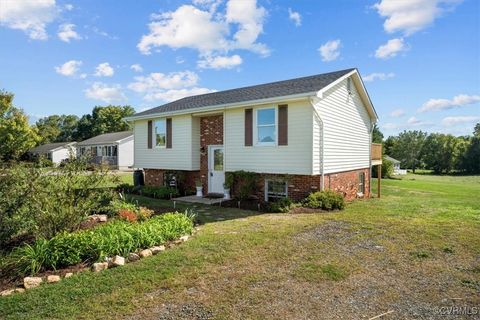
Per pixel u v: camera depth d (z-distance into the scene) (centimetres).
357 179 1457
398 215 909
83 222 702
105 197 729
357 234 669
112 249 502
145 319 320
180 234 645
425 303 359
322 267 470
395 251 550
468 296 377
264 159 1155
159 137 1547
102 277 427
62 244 475
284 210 970
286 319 322
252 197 1199
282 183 1166
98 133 5750
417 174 5553
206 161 1390
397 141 6781
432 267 474
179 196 1340
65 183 600
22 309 339
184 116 1409
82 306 346
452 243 599
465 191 1920
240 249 557
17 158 609
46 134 5494
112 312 333
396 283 415
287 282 416
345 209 1034
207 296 373
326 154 1127
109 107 5884
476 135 6444
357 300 366
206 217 882
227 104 1202
